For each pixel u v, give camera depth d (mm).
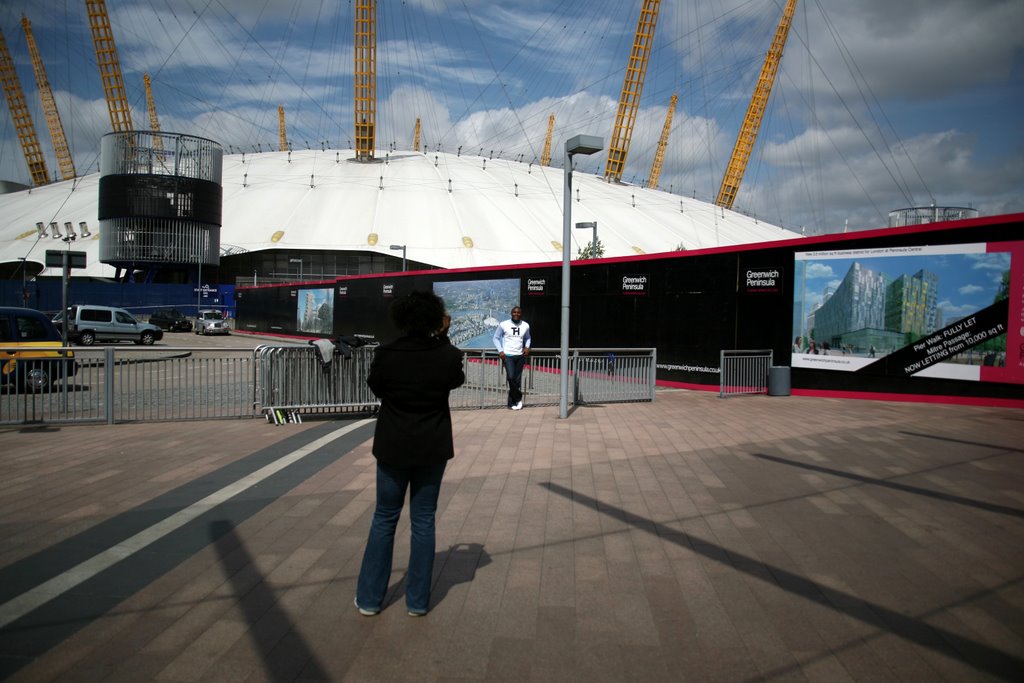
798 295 14500
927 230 12688
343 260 64688
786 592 3854
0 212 77438
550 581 4023
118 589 3852
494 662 3074
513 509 5484
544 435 8922
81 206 74250
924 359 12680
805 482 6332
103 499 5727
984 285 12016
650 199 82938
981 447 8016
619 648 3207
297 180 75125
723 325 15914
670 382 17156
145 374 10023
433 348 3496
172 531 4883
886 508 5480
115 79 78000
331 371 10430
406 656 3121
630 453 7715
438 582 4012
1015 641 3264
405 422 3438
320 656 3115
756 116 80688
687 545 4637
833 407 12008
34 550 4488
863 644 3238
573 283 19984
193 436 8820
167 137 55469
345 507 5504
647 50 80688
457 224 66125
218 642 3240
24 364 9703
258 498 5766
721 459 7375
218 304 59781
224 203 71062
